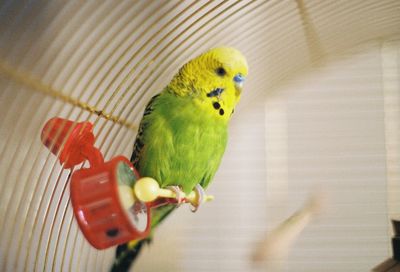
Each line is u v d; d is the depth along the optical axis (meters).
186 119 0.93
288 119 1.68
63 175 1.03
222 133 0.98
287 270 1.64
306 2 1.20
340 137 1.66
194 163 0.96
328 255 1.64
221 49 0.94
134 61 1.09
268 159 1.68
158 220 1.07
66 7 0.93
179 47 1.10
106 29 0.93
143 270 1.56
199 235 1.68
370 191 1.64
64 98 0.85
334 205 1.65
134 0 0.98
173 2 1.12
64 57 0.95
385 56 1.62
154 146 0.94
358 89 1.64
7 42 0.85
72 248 1.05
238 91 0.95
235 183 1.68
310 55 1.49
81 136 0.75
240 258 1.65
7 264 0.88
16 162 0.89
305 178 1.67
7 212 0.82
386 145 1.63
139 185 0.71
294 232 1.55
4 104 0.83
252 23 1.23
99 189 0.63
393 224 1.30
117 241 0.65
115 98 1.09
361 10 1.29
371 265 1.62
